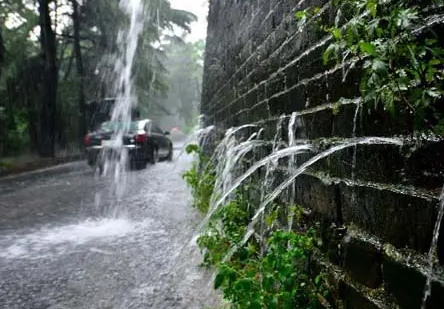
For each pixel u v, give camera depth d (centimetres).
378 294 175
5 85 1920
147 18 2441
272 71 359
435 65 148
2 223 649
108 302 341
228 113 616
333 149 212
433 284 140
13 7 1905
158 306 329
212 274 383
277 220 326
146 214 688
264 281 232
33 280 395
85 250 489
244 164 455
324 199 238
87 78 2205
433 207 144
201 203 645
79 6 2078
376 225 181
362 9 192
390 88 153
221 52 704
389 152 172
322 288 226
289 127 303
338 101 224
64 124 2153
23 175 1367
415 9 155
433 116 145
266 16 381
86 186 1034
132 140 1329
